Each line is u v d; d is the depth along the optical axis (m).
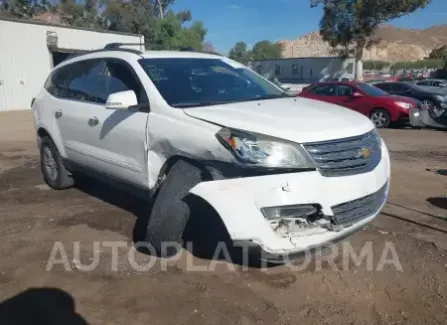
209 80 4.66
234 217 3.34
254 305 3.35
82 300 3.42
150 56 4.72
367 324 3.12
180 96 4.22
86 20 45.66
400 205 5.45
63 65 5.98
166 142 3.89
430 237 4.50
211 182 3.49
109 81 4.86
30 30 22.70
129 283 3.66
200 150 3.60
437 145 10.18
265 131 3.43
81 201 5.72
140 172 4.28
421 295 3.48
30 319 3.17
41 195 6.02
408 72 47.44
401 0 33.19
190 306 3.33
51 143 5.97
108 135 4.63
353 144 3.62
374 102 13.64
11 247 4.36
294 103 4.36
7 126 14.86
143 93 4.31
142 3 44.03
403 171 7.29
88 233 4.68
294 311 3.27
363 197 3.62
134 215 5.18
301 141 3.40
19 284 3.66
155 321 3.15
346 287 3.60
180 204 3.77
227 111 3.84
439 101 14.77
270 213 3.34
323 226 3.45
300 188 3.33
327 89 14.79
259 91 4.84
